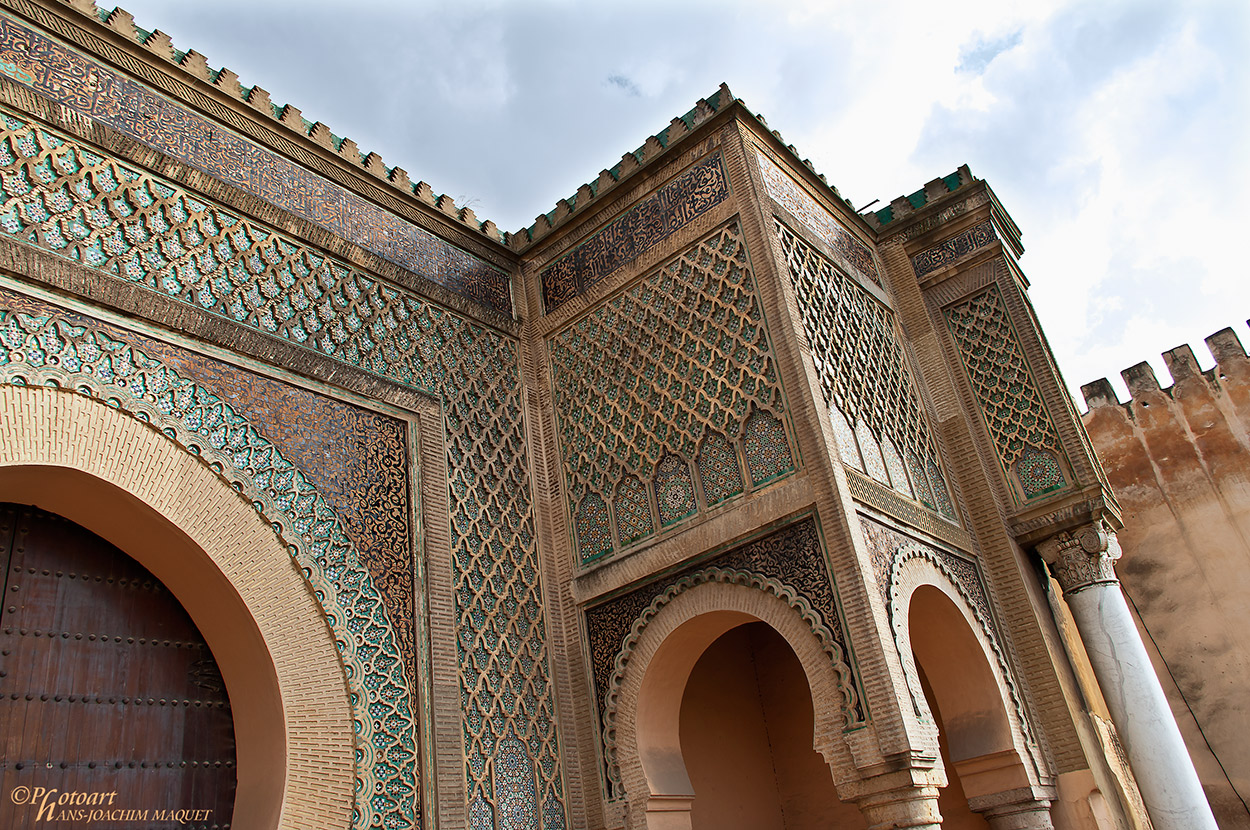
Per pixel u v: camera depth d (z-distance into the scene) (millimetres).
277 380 3604
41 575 3006
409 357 4215
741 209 4336
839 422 4023
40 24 3354
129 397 3117
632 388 4449
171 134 3662
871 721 3320
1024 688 4336
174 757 3111
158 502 3072
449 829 3410
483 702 3781
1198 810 4191
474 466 4266
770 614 3686
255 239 3793
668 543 4062
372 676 3436
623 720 3943
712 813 4570
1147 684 4434
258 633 3189
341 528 3580
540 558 4355
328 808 3115
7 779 2723
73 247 3168
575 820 3875
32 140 3188
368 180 4445
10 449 2775
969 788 4102
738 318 4188
